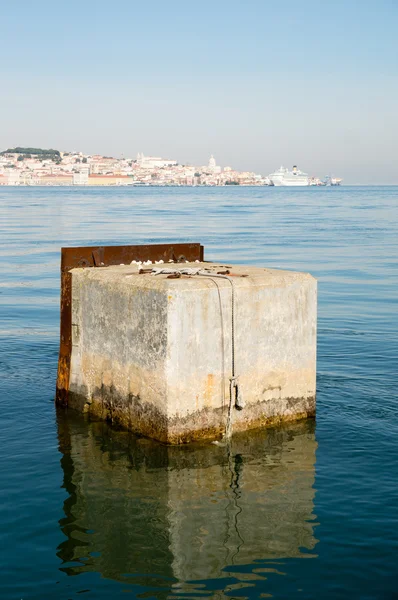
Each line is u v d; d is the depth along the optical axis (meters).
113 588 5.93
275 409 9.34
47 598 5.79
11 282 24.92
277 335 9.15
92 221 58.69
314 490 7.69
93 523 7.01
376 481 7.91
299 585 5.95
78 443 9.02
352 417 9.98
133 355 8.77
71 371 10.17
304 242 39.78
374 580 6.00
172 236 42.38
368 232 47.97
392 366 12.70
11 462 8.48
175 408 8.35
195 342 8.37
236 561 6.31
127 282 8.82
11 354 13.73
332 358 13.31
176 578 6.06
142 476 8.05
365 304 19.84
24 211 77.88
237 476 8.03
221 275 9.01
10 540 6.70
